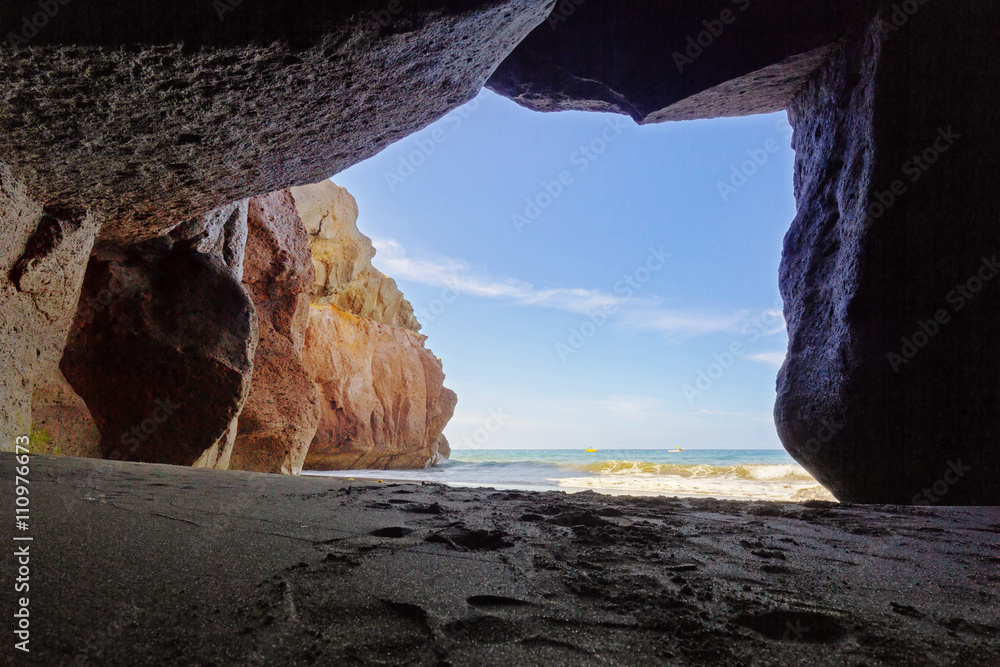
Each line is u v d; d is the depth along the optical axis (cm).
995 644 140
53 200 651
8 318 638
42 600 141
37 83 459
